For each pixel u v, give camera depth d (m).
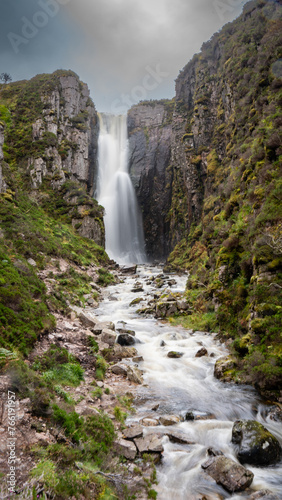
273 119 16.81
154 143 58.34
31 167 35.25
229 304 12.49
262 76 25.00
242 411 7.17
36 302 9.80
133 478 4.73
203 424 6.53
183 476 4.95
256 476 5.06
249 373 8.43
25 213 23.69
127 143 59.38
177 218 47.97
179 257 39.66
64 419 5.09
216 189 34.22
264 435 5.69
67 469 4.18
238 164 22.09
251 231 11.92
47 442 4.46
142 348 11.52
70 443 4.74
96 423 5.57
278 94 20.05
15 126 40.03
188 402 7.54
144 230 56.41
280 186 11.52
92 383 7.72
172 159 52.06
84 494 3.89
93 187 51.34
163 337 12.79
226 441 5.98
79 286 18.88
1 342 6.57
